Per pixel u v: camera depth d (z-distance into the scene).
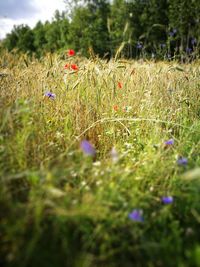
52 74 1.46
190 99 1.56
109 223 0.67
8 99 1.16
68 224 0.66
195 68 2.04
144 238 0.66
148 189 0.84
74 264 0.59
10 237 0.59
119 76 1.72
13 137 0.89
